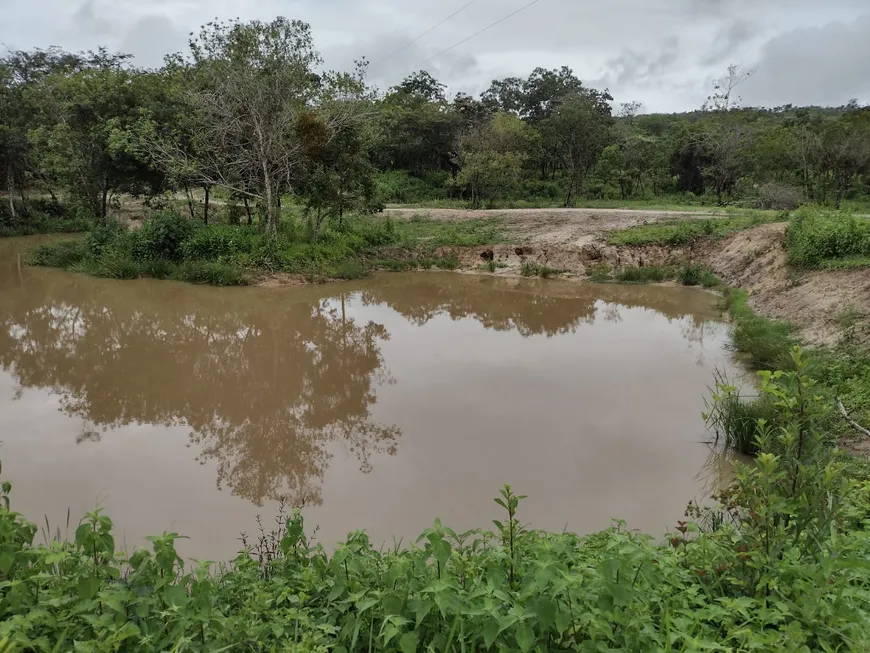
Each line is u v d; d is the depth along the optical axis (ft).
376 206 81.76
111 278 68.08
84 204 94.12
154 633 10.05
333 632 10.66
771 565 10.85
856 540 12.23
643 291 65.98
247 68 68.08
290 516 20.63
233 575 13.56
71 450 26.53
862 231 50.52
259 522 19.31
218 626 10.64
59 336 47.52
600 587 9.71
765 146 118.42
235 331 49.96
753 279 59.26
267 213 72.90
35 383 36.17
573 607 9.47
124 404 32.78
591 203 135.44
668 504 21.42
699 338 46.98
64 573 11.85
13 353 42.63
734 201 125.80
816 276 48.91
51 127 97.09
